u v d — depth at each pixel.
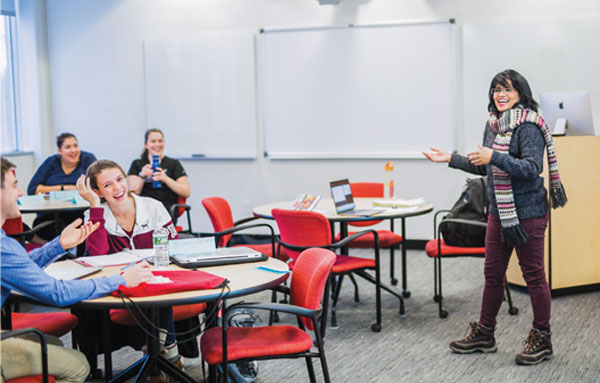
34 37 7.38
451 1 6.38
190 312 3.02
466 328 4.01
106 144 7.45
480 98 6.38
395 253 6.53
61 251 2.51
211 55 7.01
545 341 3.38
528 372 3.24
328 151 6.80
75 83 7.47
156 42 7.16
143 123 7.30
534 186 3.27
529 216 3.27
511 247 3.42
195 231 7.24
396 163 6.63
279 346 2.38
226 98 7.02
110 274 2.51
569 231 4.70
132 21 7.23
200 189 7.20
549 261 4.66
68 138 5.62
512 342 3.71
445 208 6.55
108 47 7.33
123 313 2.89
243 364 3.17
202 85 7.07
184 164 7.21
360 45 6.62
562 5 6.13
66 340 3.88
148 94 7.22
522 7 6.21
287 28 6.77
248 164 7.05
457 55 6.42
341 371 3.32
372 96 6.64
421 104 6.53
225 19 6.96
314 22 6.72
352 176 6.77
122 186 3.01
